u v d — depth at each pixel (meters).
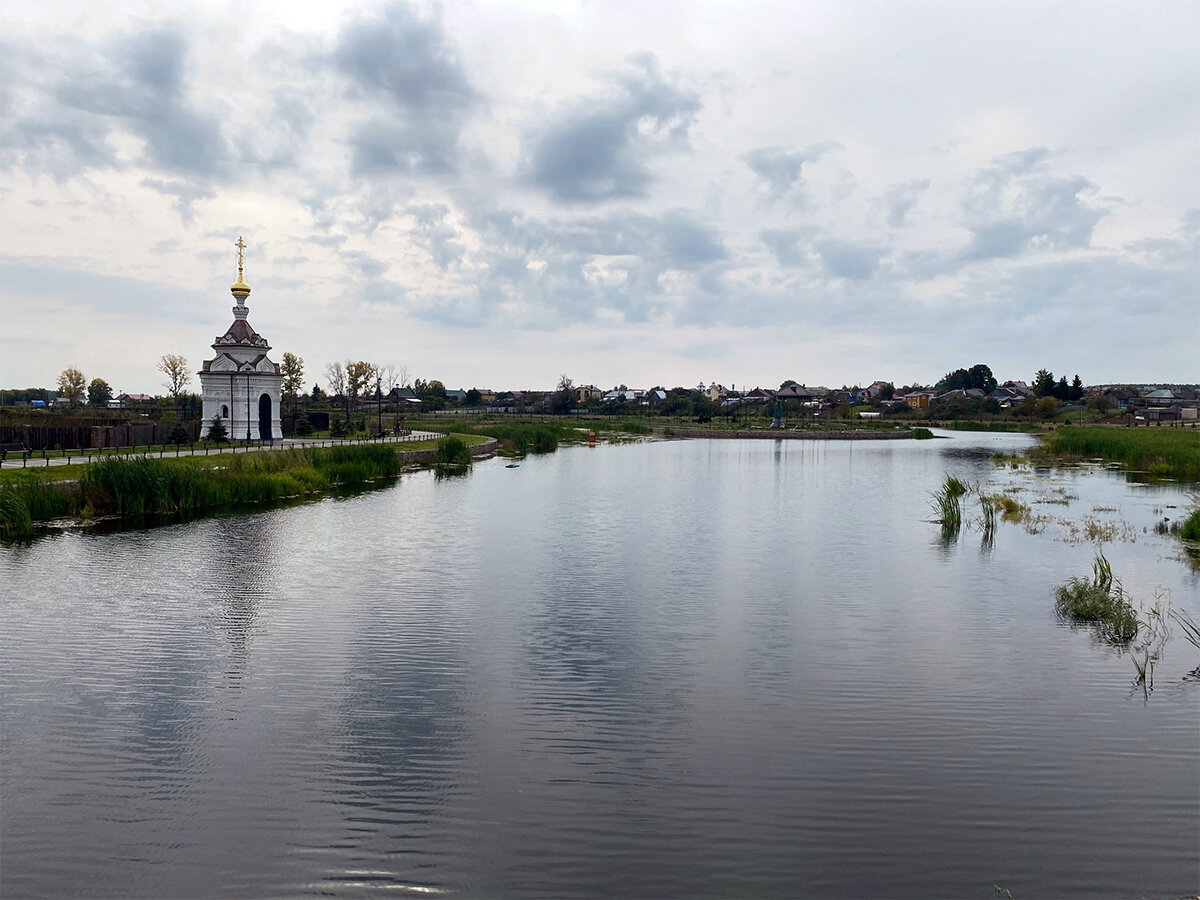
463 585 26.89
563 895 11.01
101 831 12.47
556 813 12.91
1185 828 12.47
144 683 18.17
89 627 22.09
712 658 19.83
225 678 18.48
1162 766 14.34
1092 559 30.34
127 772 14.21
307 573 28.42
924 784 13.74
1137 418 163.25
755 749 15.00
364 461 59.62
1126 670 18.91
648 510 44.09
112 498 39.41
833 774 14.10
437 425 119.38
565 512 43.19
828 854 11.87
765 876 11.37
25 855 11.88
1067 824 12.58
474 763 14.52
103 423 82.00
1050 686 17.95
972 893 11.00
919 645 20.73
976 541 34.28
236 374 74.81
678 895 10.99
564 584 27.08
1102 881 11.23
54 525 36.41
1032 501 45.66
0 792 13.55
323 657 19.84
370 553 31.89
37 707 16.88
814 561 30.58
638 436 122.06
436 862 11.71
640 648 20.56
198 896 11.05
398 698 17.38
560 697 17.44
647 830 12.45
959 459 80.94
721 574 28.50
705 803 13.17
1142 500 45.97
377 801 13.27
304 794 13.49
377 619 22.97
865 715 16.48
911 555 31.53
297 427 85.00
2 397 177.25
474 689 17.88
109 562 29.70
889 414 193.00
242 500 45.22
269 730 15.84
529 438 95.62
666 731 15.79
